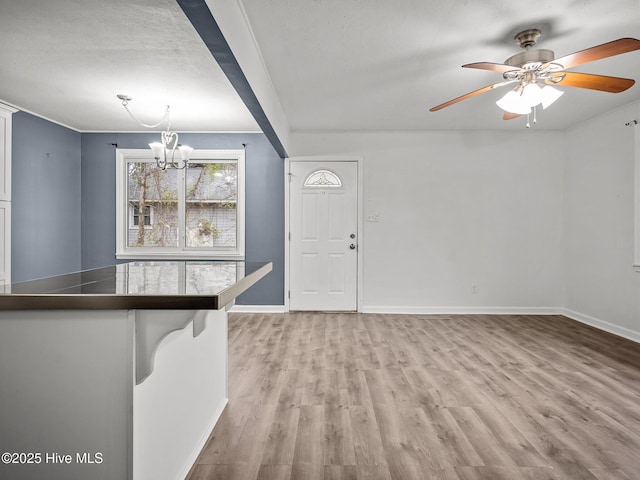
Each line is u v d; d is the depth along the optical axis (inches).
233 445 78.4
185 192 199.8
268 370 119.2
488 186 198.8
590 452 75.6
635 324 152.3
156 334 48.4
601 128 170.7
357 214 201.0
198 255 199.0
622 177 158.9
